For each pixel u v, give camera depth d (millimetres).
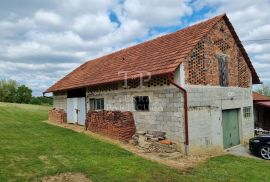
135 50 19188
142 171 9477
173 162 11086
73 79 23484
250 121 17938
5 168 9094
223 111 15328
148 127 13953
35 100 80625
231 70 16156
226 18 15469
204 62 13719
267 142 13078
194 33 14484
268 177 9891
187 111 12328
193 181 8891
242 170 10570
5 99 76562
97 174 8922
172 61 12711
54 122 23641
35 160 10281
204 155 12906
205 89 13617
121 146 13312
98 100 18469
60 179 8367
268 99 22641
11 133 16531
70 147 12773
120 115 14680
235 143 16312
